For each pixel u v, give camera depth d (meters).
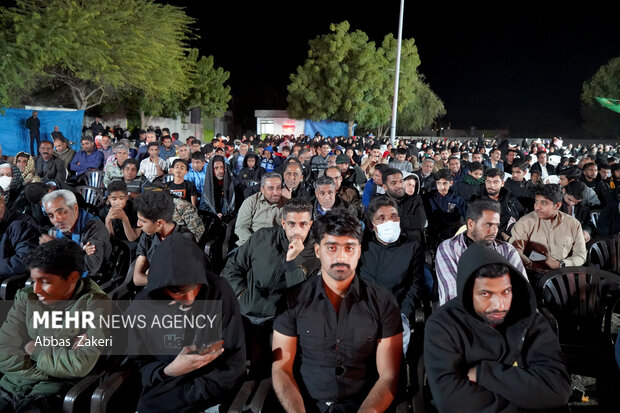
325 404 2.67
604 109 48.25
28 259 2.88
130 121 34.16
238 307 2.78
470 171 7.44
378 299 2.71
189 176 8.50
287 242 3.84
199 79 40.22
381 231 4.00
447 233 6.70
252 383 2.75
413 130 50.44
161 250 2.61
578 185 6.33
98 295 3.03
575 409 3.68
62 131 18.48
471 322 2.54
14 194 6.58
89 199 7.25
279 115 42.94
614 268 5.29
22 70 17.89
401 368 2.77
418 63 40.88
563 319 3.96
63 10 19.20
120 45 21.34
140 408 2.65
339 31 38.66
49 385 2.90
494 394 2.39
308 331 2.70
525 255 4.82
